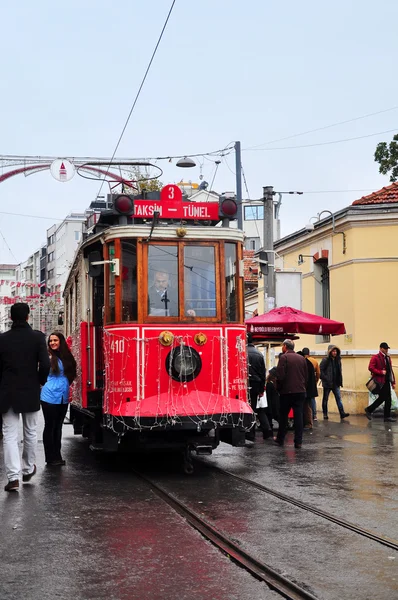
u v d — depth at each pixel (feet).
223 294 38.81
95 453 46.39
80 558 22.13
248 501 30.27
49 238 360.07
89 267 39.73
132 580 20.07
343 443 50.16
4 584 19.77
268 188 69.67
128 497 31.42
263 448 48.06
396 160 106.42
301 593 18.78
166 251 38.50
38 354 33.78
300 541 23.81
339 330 59.26
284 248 92.22
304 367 48.26
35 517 27.50
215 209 39.88
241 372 38.88
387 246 73.26
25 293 312.71
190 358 37.68
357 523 26.32
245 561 21.67
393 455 43.98
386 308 73.10
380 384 65.46
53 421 40.65
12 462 32.60
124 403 37.11
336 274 77.71
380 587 19.30
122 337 37.70
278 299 67.00
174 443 37.86
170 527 25.91
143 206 39.06
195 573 20.68
